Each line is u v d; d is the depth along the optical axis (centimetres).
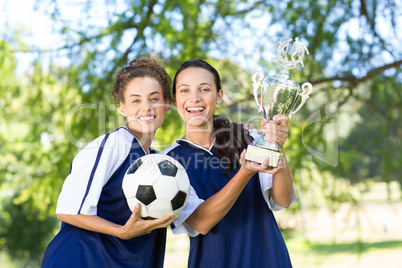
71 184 202
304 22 527
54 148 561
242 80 581
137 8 508
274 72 533
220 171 228
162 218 190
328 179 578
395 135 612
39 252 993
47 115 553
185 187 198
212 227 220
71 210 197
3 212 945
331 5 527
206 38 515
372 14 534
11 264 986
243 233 221
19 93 557
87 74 527
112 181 209
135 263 207
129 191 194
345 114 645
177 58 507
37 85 534
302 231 604
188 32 509
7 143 628
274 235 224
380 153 618
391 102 600
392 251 1201
